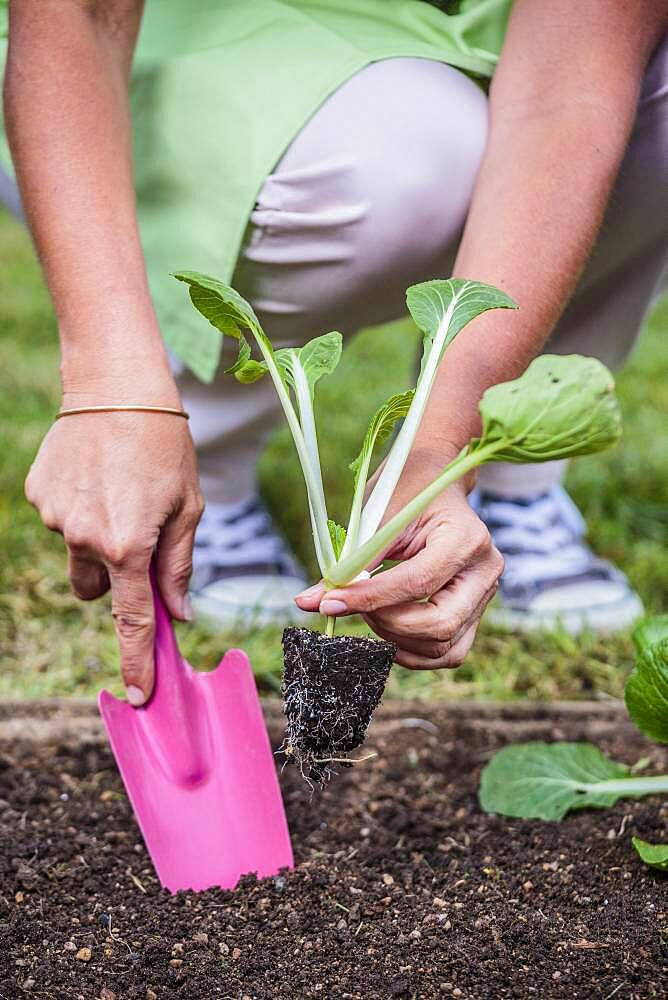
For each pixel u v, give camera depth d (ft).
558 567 7.18
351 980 3.92
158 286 5.70
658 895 4.45
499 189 4.56
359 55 5.43
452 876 4.63
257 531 7.25
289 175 5.38
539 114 4.62
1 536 7.73
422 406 3.95
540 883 4.57
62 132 4.47
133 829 5.02
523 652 6.90
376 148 5.31
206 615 7.03
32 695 6.21
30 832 4.92
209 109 5.45
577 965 3.98
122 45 4.90
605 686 6.61
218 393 6.46
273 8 5.74
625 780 5.14
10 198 6.28
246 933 4.20
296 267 5.62
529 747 5.39
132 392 4.32
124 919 4.30
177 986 3.89
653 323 14.11
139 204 5.75
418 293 4.03
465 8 6.00
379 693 3.91
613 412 3.32
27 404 10.14
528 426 3.38
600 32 4.61
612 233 5.80
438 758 5.73
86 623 7.04
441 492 3.75
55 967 3.95
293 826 5.09
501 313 4.31
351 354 12.76
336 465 9.27
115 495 4.30
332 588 3.91
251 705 4.95
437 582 3.82
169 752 4.85
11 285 14.56
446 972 3.96
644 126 5.37
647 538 8.54
